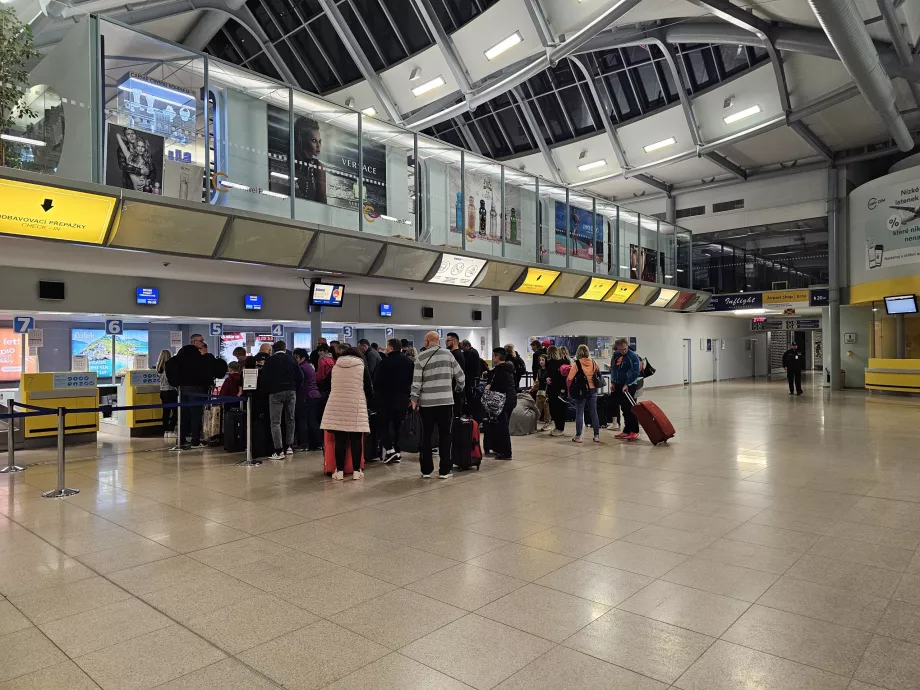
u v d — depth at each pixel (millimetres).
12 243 9414
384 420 8227
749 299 24438
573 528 5141
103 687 2713
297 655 2994
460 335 22172
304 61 20531
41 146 8312
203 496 6316
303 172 11820
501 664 2895
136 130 9281
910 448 9148
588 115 21969
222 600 3670
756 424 12305
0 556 4469
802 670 2824
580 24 14984
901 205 18406
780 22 14250
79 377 10305
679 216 26172
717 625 3301
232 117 10703
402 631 3246
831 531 5016
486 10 16375
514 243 16875
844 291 21797
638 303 22297
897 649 3021
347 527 5195
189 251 10258
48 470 7801
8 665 2912
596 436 10086
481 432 10516
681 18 16328
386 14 17812
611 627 3283
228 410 9477
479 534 4984
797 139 20703
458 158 15180
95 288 12414
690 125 19938
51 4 10852
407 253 13570
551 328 21438
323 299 14016
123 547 4672
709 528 5121
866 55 12172
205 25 18141
